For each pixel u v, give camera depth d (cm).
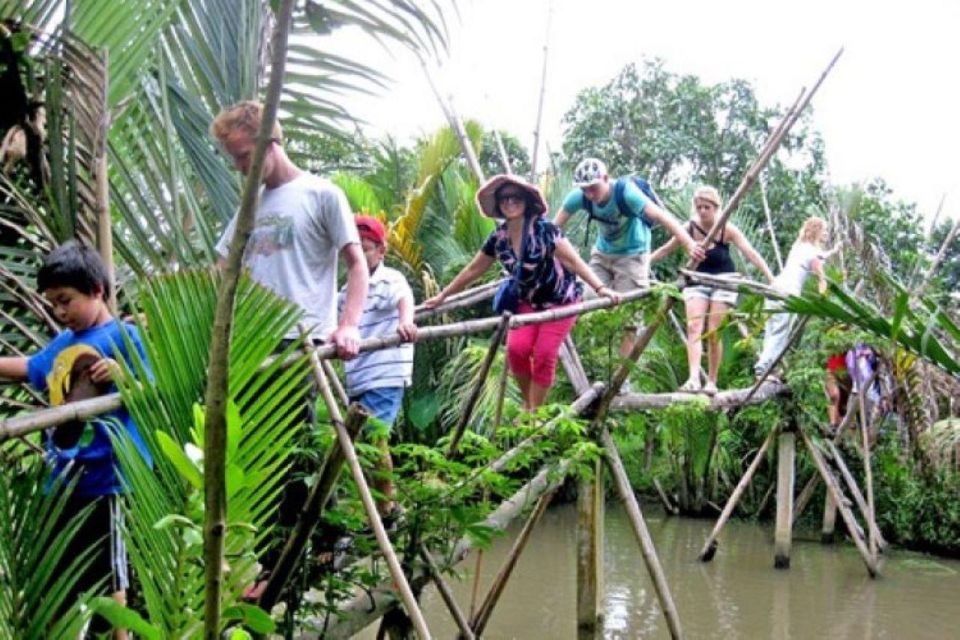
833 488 1201
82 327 316
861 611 981
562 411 538
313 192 370
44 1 381
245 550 225
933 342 411
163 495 223
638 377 842
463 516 457
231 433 206
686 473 1636
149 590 224
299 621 413
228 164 428
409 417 1327
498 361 1073
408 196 1342
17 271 377
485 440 482
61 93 358
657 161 1973
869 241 1018
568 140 2042
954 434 795
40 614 249
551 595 990
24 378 325
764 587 1086
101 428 309
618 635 851
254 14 443
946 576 1181
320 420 439
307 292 369
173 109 424
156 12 405
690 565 1205
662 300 655
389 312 534
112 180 408
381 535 310
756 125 1972
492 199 580
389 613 486
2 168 368
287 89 455
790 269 895
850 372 1192
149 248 390
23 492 260
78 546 309
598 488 796
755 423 1494
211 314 225
